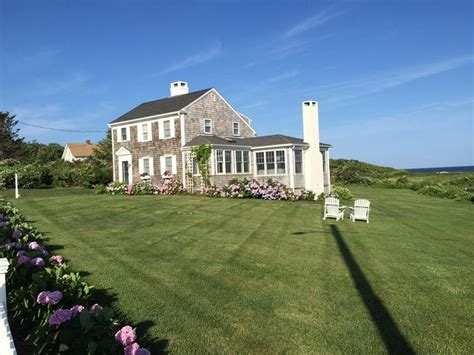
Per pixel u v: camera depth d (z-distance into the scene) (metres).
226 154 27.72
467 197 27.39
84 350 3.89
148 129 31.52
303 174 28.00
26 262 5.58
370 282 7.51
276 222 14.58
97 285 6.93
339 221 15.28
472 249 10.65
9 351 3.44
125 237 11.27
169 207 18.39
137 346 3.86
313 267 8.46
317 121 28.17
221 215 16.08
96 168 38.72
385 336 5.31
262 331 5.39
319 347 4.99
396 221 15.92
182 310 6.00
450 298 6.74
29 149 65.56
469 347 5.05
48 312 4.38
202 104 30.84
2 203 14.56
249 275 7.81
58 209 17.48
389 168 58.91
